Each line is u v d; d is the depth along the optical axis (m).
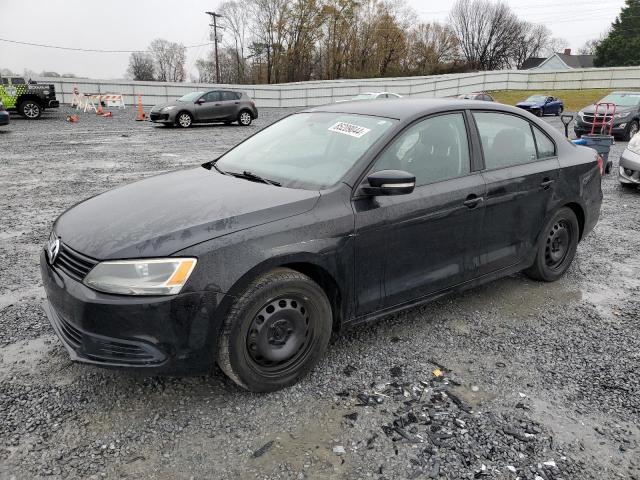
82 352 2.59
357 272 3.07
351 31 65.75
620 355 3.36
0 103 16.16
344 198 3.02
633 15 71.94
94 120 23.14
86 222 2.90
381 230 3.11
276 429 2.57
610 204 7.77
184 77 86.81
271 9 63.25
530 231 4.10
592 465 2.37
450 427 2.60
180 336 2.51
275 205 2.85
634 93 18.34
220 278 2.55
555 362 3.26
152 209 2.91
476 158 3.71
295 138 3.76
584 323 3.81
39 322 3.65
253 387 2.79
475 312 3.95
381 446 2.46
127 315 2.45
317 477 2.26
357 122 3.58
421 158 3.42
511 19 82.88
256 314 2.71
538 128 4.28
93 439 2.47
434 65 72.88
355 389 2.92
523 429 2.60
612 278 4.73
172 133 18.16
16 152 12.38
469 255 3.67
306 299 2.86
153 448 2.42
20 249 5.26
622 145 16.44
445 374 3.09
